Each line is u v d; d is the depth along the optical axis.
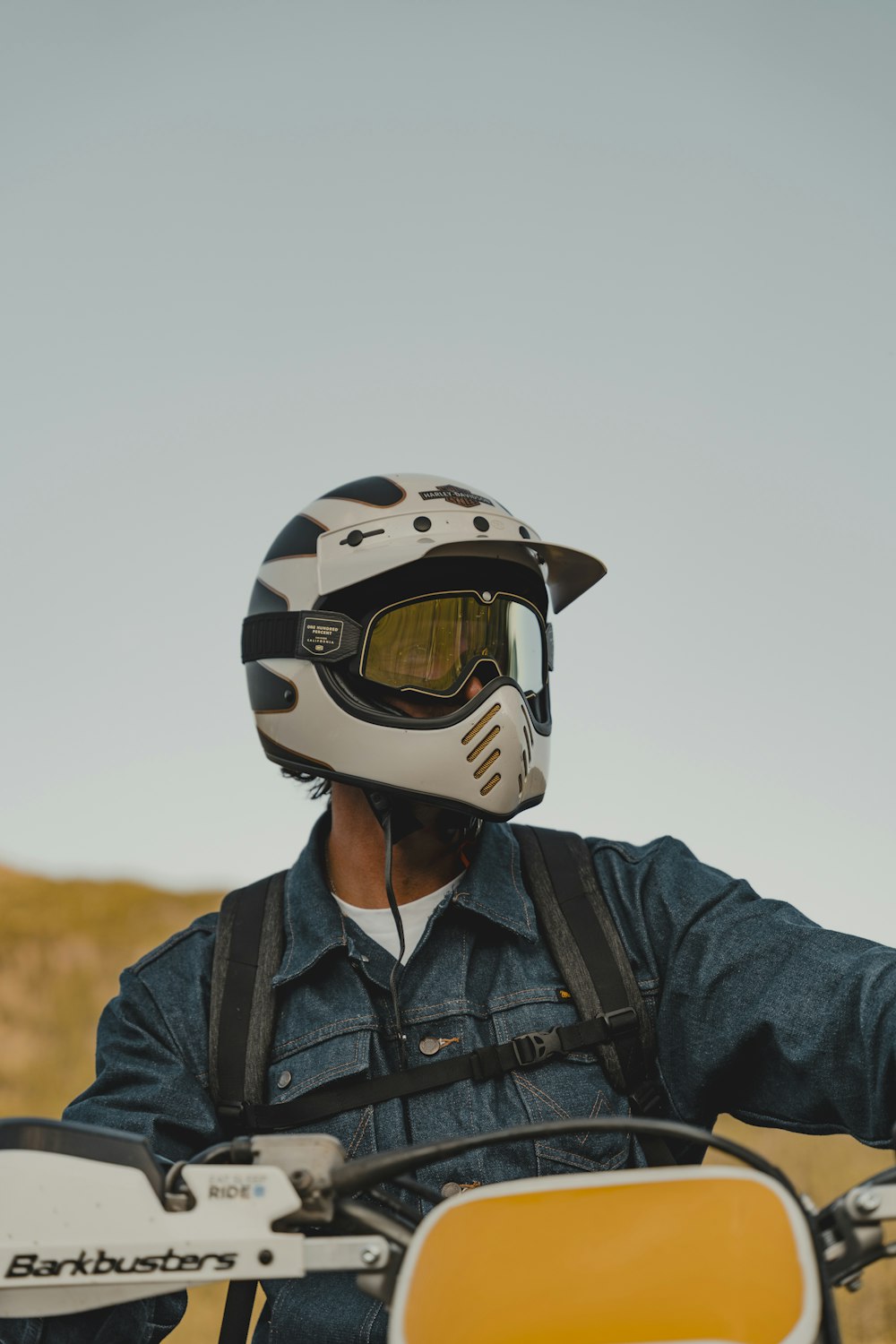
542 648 2.15
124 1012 2.10
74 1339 1.66
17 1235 1.21
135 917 10.88
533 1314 1.03
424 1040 1.96
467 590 2.07
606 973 1.96
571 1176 1.15
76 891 11.24
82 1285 1.21
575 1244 1.09
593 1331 1.01
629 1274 1.05
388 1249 1.20
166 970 2.12
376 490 2.17
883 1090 1.70
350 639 2.05
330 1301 1.82
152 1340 1.85
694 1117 1.93
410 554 2.03
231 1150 1.25
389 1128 1.90
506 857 2.11
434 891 2.11
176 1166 1.24
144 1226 1.21
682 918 1.98
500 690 2.00
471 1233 1.11
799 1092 1.85
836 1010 1.78
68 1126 1.25
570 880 2.08
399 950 2.05
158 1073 1.99
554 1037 1.92
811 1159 6.08
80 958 9.99
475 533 2.07
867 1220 1.13
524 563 2.12
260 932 2.12
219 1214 1.21
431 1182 1.86
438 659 2.05
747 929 1.94
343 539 2.10
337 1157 1.24
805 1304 1.02
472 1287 1.07
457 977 2.01
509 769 2.00
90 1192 1.22
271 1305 1.87
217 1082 1.98
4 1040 8.63
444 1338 1.04
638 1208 1.11
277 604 2.16
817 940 1.87
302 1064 1.97
